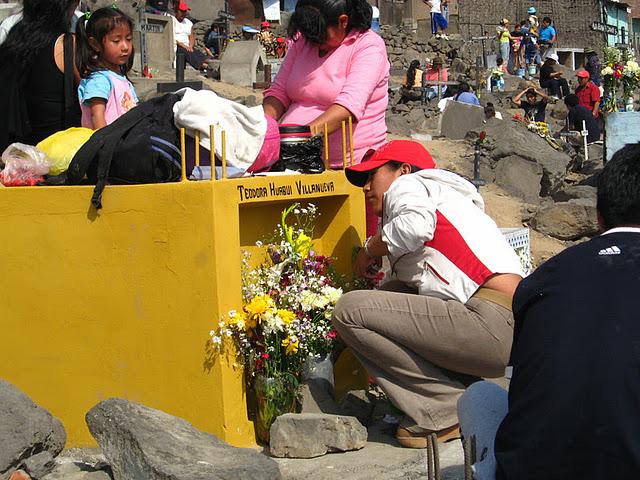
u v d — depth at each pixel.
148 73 17.77
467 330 4.76
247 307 4.94
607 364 2.99
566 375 3.03
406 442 4.96
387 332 4.84
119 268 5.01
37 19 5.88
